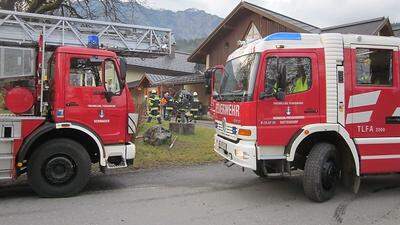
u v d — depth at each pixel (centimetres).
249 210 727
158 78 3938
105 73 830
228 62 891
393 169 823
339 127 782
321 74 781
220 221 663
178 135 1625
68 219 664
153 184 921
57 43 925
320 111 779
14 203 762
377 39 816
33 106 830
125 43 1006
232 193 845
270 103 759
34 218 669
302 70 775
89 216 681
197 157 1226
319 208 746
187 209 727
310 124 773
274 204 768
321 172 774
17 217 675
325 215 704
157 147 1328
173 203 765
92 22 963
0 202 769
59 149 800
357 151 797
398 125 827
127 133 852
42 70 836
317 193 771
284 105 764
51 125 792
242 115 771
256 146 755
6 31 886
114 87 841
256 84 757
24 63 845
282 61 764
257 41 797
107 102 831
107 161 838
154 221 658
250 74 769
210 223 652
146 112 1988
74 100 807
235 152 787
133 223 646
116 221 656
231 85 842
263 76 758
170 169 1093
